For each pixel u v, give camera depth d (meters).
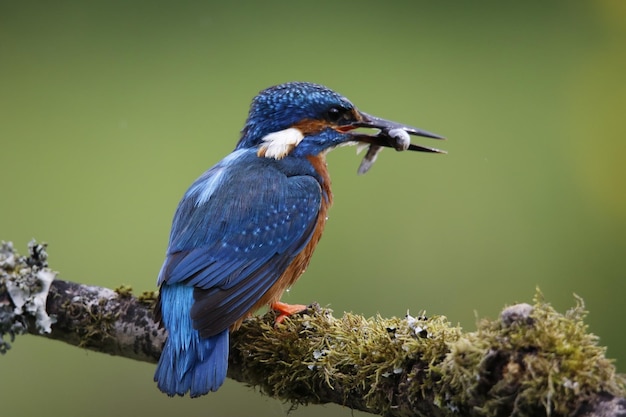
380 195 12.50
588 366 5.07
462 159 13.09
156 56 14.30
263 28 14.45
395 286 11.90
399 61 14.10
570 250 12.54
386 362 5.97
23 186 13.24
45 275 7.46
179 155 13.52
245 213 7.61
